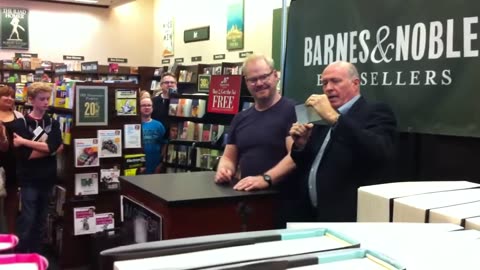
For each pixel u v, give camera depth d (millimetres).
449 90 2014
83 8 13031
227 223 2119
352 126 2025
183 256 695
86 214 4496
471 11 1921
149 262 667
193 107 6461
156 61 13539
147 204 2238
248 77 2488
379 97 2326
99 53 13312
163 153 5680
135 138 4609
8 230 4309
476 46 1909
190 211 2029
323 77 2285
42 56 12727
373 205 1115
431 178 2213
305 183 2312
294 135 2219
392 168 2225
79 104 4363
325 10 2596
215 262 666
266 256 698
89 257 4523
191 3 11516
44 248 4988
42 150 4289
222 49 10344
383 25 2285
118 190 4555
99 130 4461
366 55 2375
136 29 13617
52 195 4828
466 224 906
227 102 4633
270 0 8773
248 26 9430
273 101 2523
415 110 2154
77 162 4398
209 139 6105
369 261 689
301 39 2779
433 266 727
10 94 4250
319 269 654
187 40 11664
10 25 12328
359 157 2160
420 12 2115
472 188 1169
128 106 4559
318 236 821
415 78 2148
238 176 2625
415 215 997
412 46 2156
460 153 2086
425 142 2234
